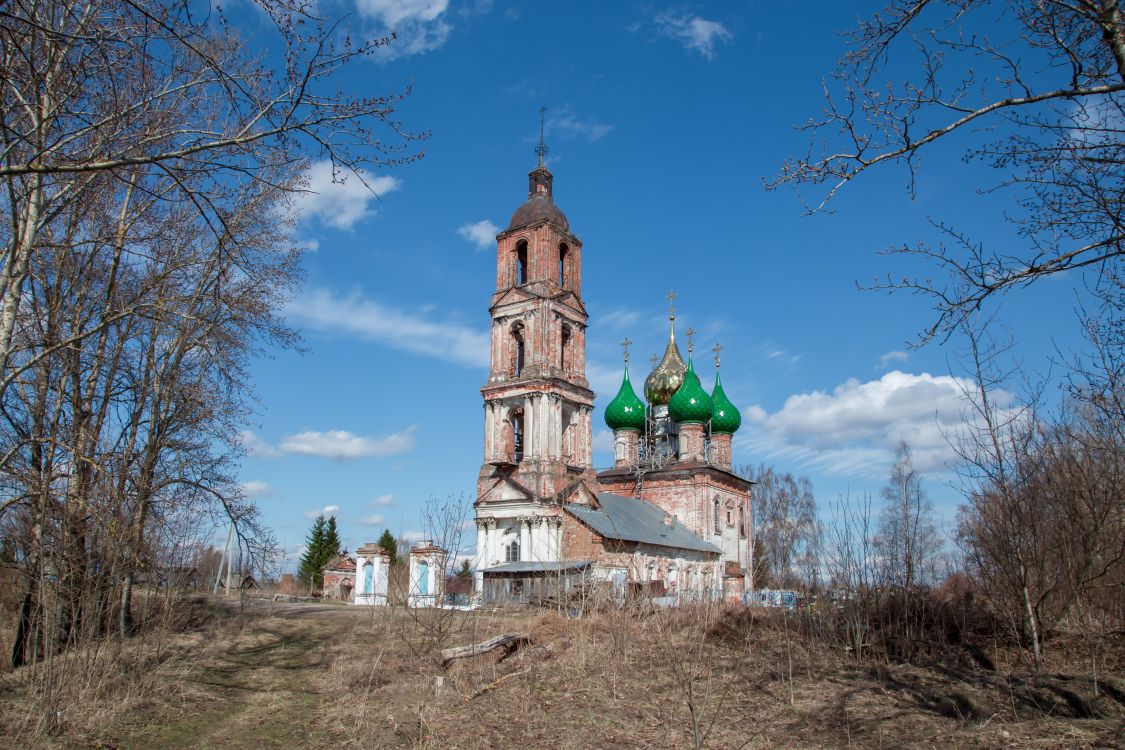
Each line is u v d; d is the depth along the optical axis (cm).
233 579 4778
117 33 1201
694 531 7075
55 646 2011
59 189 1998
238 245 1722
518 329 6300
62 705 1861
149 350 2580
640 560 5638
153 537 2331
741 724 1695
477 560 5850
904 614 2359
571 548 5459
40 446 2202
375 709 1969
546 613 3023
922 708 1725
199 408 2606
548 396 5916
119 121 1834
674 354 8062
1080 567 1962
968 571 2433
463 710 1892
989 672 1995
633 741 1620
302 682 2311
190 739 1777
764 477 7750
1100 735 1369
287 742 1755
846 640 2352
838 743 1529
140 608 2898
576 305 6375
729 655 2362
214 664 2478
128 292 2508
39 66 1589
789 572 3450
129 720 1856
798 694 1895
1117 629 2255
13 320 1802
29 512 2130
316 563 8781
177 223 2550
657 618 2648
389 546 7094
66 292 2339
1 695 1964
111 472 2178
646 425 7800
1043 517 2052
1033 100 995
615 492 7456
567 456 6153
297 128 1152
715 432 8050
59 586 1994
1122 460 1908
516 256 6419
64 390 2311
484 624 3042
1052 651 2103
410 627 2861
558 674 2202
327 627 3228
